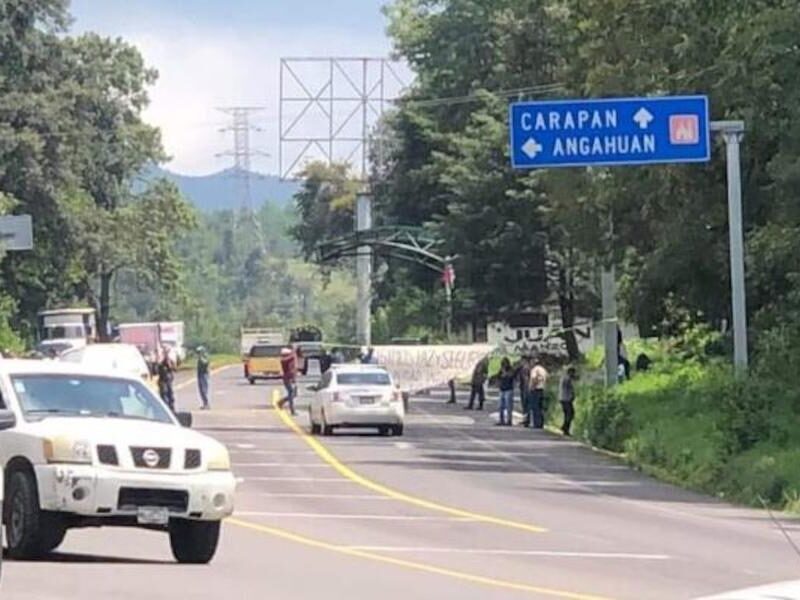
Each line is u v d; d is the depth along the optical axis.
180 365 144.88
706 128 47.50
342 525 30.61
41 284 124.56
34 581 20.80
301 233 171.50
